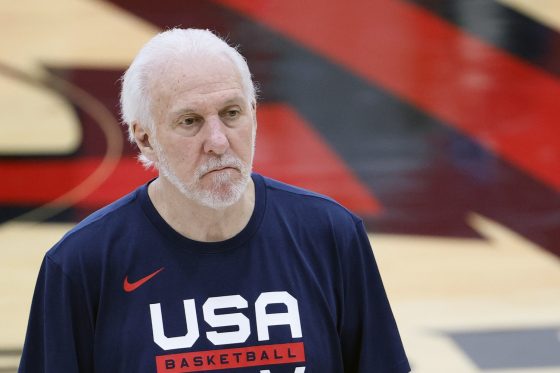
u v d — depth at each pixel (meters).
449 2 14.62
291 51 13.66
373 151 12.37
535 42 14.00
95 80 12.98
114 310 4.34
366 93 13.16
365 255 4.61
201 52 4.09
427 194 11.81
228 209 4.33
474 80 13.41
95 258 4.36
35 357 4.48
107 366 4.32
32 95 12.75
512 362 9.20
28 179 11.59
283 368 4.30
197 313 4.30
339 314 4.54
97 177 11.66
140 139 4.34
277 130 12.55
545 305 10.17
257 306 4.34
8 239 10.81
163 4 14.24
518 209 11.61
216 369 4.25
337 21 14.19
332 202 4.64
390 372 4.60
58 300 4.36
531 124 12.73
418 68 13.54
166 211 4.41
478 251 11.02
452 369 9.10
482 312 10.06
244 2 14.38
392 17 14.33
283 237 4.48
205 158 4.07
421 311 10.08
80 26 13.81
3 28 13.69
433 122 12.80
